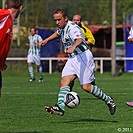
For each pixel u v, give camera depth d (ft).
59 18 73.56
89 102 108.37
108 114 87.04
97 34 262.26
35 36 185.06
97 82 185.06
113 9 223.30
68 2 493.36
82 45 74.23
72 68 74.23
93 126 72.59
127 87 158.40
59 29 78.59
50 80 198.49
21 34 316.40
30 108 96.37
